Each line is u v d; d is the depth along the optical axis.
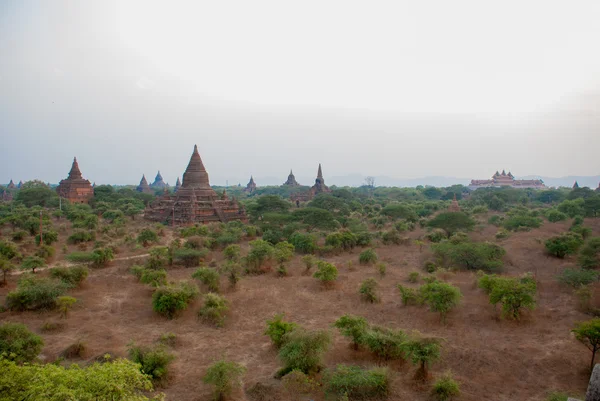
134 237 76.62
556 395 22.45
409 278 49.66
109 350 29.44
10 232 79.06
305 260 54.69
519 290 35.28
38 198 127.00
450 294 35.16
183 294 37.94
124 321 36.19
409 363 28.03
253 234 82.75
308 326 34.78
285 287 47.09
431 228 88.44
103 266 56.00
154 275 45.34
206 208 101.75
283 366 27.31
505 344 30.66
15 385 17.11
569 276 43.41
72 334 32.97
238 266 48.09
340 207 120.00
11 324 28.09
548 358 28.22
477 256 53.56
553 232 80.94
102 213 114.88
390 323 35.38
